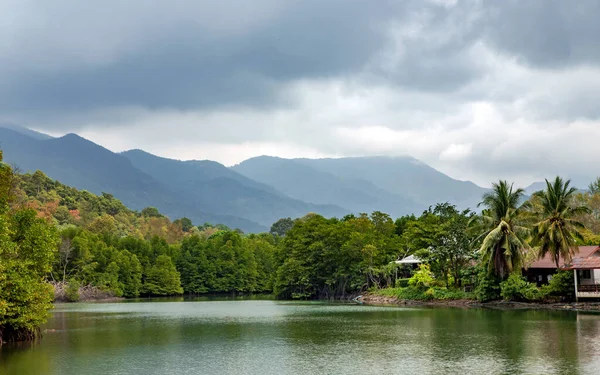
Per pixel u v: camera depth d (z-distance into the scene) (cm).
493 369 4244
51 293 5900
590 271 9544
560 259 10088
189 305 12638
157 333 6712
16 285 5156
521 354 4834
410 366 4434
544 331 6178
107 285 16175
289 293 15750
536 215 9856
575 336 5759
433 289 11088
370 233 14312
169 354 5147
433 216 12400
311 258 14738
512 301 9681
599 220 14150
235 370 4397
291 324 7612
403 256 13725
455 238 11062
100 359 4881
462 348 5222
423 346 5403
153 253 18962
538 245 10269
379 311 9512
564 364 4375
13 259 5403
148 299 16375
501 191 9956
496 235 9638
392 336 6159
